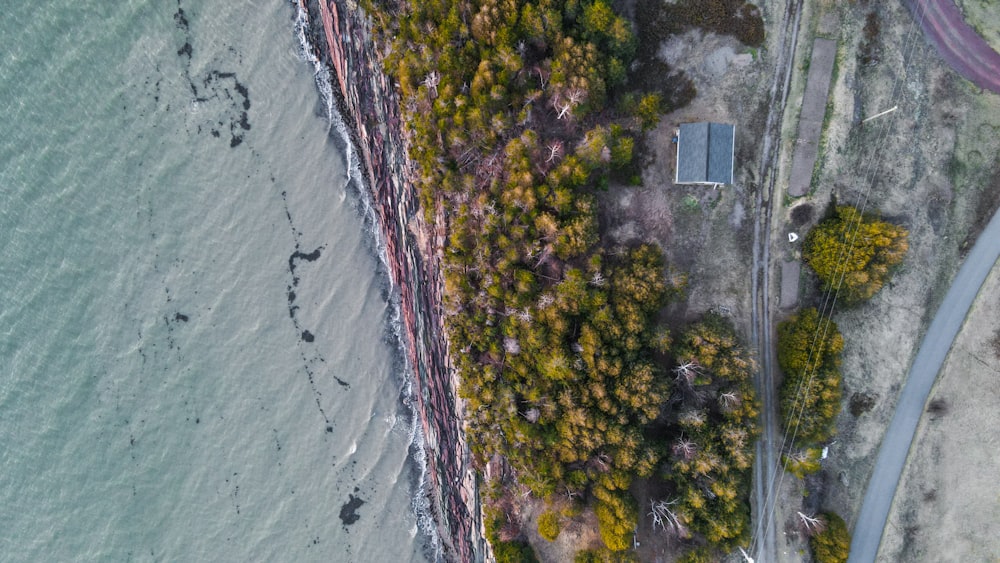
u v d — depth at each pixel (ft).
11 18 109.19
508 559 102.83
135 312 113.80
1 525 111.96
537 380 96.37
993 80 95.91
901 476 102.17
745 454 93.35
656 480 100.27
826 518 99.91
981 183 98.27
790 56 96.37
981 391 100.27
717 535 94.68
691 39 96.78
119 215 112.78
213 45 112.68
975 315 99.35
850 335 100.37
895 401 101.40
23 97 110.52
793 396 95.35
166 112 112.68
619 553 97.55
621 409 92.89
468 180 94.68
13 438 112.27
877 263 92.68
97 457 113.29
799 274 99.19
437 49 93.81
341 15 108.37
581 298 90.89
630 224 98.58
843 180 97.71
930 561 102.78
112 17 110.63
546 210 92.02
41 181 111.45
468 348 100.58
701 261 100.01
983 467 100.94
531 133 88.94
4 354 112.06
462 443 110.93
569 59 89.66
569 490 98.53
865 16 95.35
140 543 113.60
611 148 90.94
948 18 95.25
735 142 97.96
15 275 111.96
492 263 95.40
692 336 93.97
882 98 96.84
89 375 113.29
